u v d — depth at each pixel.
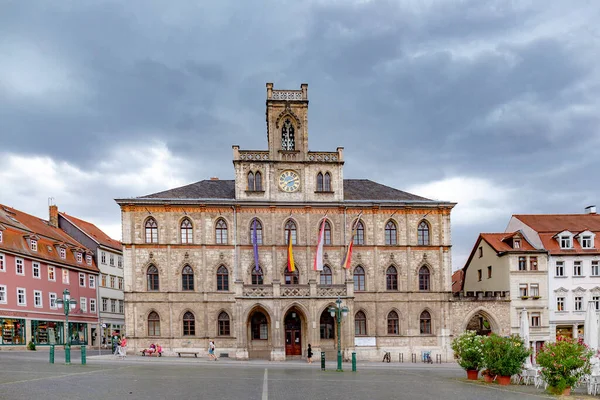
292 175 71.31
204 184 74.31
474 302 71.94
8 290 70.62
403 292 70.94
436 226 72.50
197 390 31.12
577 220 82.12
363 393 31.44
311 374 44.81
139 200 68.44
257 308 65.44
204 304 68.12
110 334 96.38
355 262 70.88
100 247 95.25
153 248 68.38
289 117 72.31
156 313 67.75
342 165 71.94
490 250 78.81
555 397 32.16
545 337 72.94
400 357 69.31
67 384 32.16
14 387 30.02
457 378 43.34
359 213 71.56
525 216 82.94
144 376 38.75
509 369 38.34
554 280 74.62
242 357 63.00
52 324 79.00
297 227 70.56
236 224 69.69
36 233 80.25
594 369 35.66
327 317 69.25
